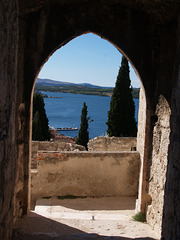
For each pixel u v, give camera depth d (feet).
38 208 16.67
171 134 9.55
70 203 17.79
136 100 365.20
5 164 8.61
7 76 8.48
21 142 13.44
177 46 9.98
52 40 13.61
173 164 8.99
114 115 47.62
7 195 9.09
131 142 31.86
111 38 14.01
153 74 14.11
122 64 46.88
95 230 13.26
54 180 18.60
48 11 13.39
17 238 11.12
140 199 14.92
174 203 8.69
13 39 9.05
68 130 155.43
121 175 18.90
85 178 18.75
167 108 12.67
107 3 13.73
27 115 13.62
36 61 13.52
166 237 9.31
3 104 8.20
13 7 8.89
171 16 12.01
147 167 14.57
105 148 31.71
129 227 13.75
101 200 18.44
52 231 12.69
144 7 13.01
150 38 13.94
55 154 18.42
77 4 13.62
